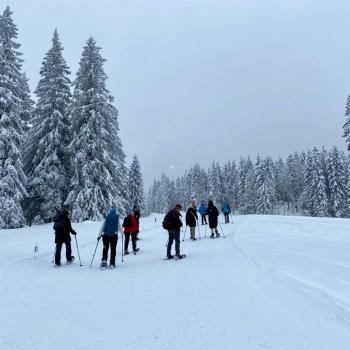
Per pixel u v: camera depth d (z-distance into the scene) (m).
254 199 89.06
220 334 4.66
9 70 29.34
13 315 5.74
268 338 4.46
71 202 30.34
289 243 13.26
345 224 20.81
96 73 33.31
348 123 41.97
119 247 16.16
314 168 72.44
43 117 32.81
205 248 13.80
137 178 65.56
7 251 13.43
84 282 8.33
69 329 5.04
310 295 6.04
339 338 4.34
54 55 33.78
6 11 30.77
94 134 30.92
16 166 28.02
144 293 7.03
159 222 33.38
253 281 7.43
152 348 4.29
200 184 113.69
